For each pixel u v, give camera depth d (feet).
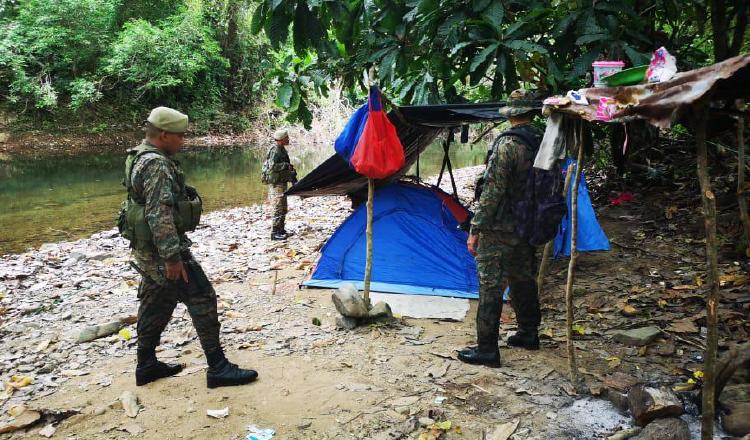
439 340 13.56
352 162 14.43
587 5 15.88
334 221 29.71
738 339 12.44
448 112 16.15
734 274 15.78
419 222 17.57
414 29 18.44
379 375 11.71
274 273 19.86
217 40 95.66
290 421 10.02
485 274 11.66
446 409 10.30
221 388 11.26
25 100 74.28
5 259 23.39
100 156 64.90
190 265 10.77
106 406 10.64
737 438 8.98
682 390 10.39
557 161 10.04
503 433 9.40
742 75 7.37
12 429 9.91
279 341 13.64
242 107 97.66
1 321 15.87
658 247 18.94
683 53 21.83
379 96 14.32
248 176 50.34
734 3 19.97
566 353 12.50
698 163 7.36
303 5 16.67
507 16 17.88
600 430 9.52
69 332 14.69
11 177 48.57
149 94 85.56
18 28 73.92
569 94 9.04
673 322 13.48
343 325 14.38
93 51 78.84
